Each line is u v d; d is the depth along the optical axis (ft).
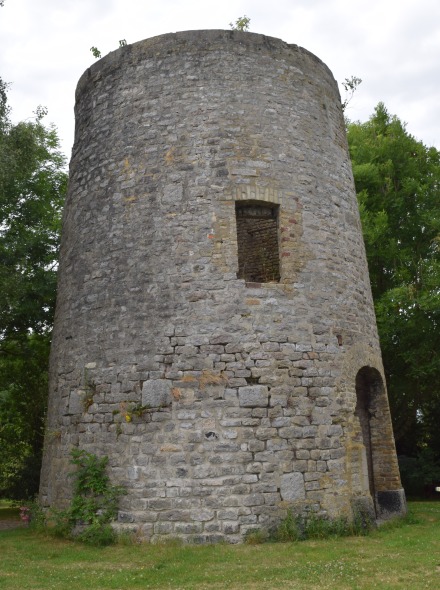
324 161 36.11
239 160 33.35
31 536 31.89
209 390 29.91
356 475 31.37
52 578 22.27
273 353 30.73
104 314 32.81
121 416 30.60
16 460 62.95
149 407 30.09
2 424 63.93
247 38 35.70
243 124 34.04
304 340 31.65
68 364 34.01
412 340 57.88
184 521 28.25
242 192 32.86
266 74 35.47
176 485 28.76
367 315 35.91
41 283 52.29
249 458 29.01
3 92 43.52
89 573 22.90
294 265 32.71
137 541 28.27
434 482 55.26
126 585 20.97
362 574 21.65
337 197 36.19
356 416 33.24
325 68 38.83
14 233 53.42
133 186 33.88
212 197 32.65
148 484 29.07
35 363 61.05
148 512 28.68
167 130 34.06
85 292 34.06
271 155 34.01
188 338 30.68
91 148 36.50
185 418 29.60
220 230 32.17
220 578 21.48
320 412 30.91
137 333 31.50
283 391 30.37
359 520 30.25
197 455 29.04
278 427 29.81
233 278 31.48
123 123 35.29
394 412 61.41
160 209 32.91
